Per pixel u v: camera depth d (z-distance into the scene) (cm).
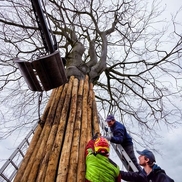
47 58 362
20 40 967
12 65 1069
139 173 400
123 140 590
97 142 356
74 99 631
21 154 539
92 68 880
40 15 340
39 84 420
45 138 493
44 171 392
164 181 334
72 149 436
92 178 323
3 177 444
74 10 1081
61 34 1023
